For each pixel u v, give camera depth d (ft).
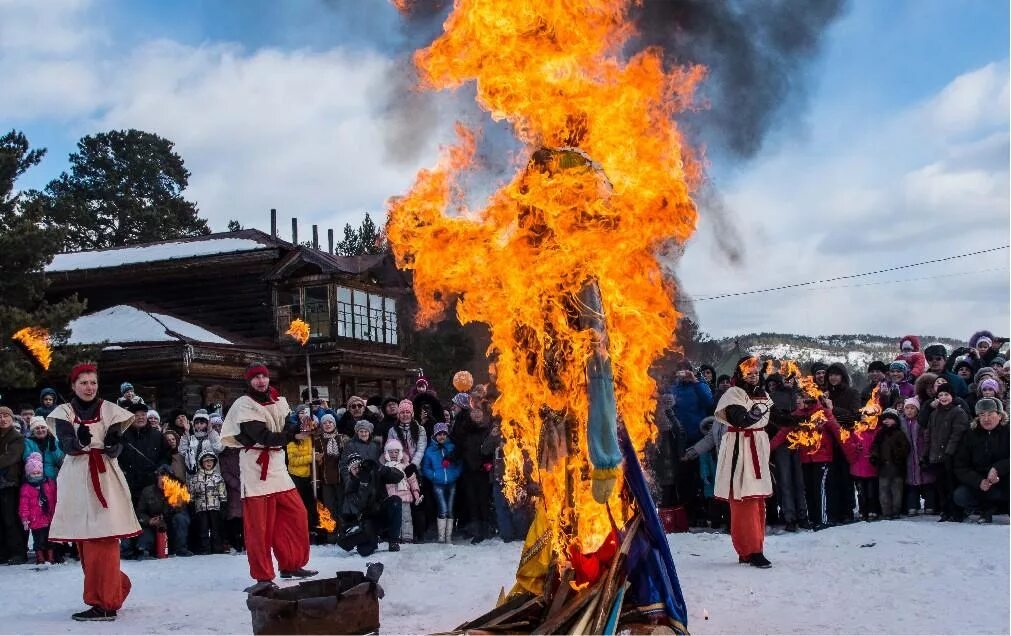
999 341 42.88
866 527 32.83
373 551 34.01
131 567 34.09
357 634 17.02
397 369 102.37
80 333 84.69
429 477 37.83
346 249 146.10
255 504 26.58
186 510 38.63
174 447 38.68
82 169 188.65
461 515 39.83
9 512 36.68
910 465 36.58
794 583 23.21
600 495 12.28
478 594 23.57
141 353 80.02
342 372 92.63
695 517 37.93
